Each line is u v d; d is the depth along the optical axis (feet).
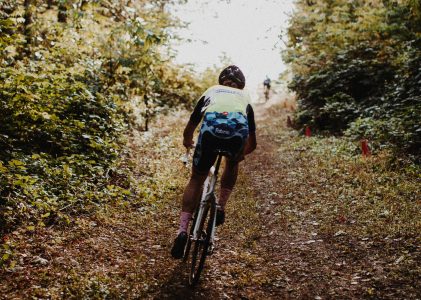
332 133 42.27
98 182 22.38
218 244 17.67
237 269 15.21
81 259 14.73
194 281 13.34
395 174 24.70
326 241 17.72
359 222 19.11
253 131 14.39
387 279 13.98
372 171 26.02
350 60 46.47
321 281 14.43
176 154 32.65
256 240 18.43
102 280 13.32
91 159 24.52
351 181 25.07
